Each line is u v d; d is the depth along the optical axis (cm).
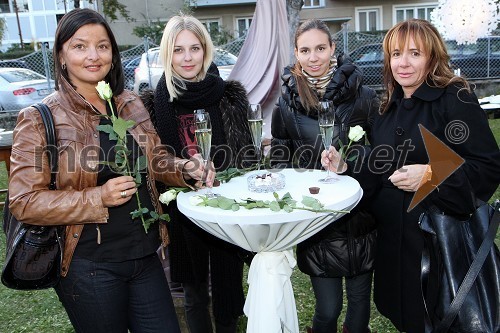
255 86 690
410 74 198
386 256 217
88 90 185
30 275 170
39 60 1105
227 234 174
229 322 252
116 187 168
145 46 1045
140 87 1029
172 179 207
